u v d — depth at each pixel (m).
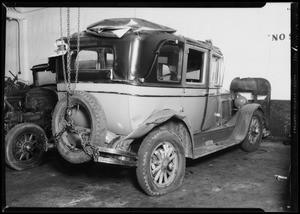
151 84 3.03
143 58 2.94
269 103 5.83
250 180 3.48
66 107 3.12
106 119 3.08
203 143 3.95
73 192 3.11
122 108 2.96
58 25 8.54
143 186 2.88
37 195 3.03
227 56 6.34
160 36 3.11
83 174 3.76
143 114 3.01
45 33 8.80
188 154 3.43
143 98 2.96
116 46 2.97
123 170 3.92
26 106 4.43
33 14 8.98
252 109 4.72
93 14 7.68
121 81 2.92
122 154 2.75
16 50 9.32
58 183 3.40
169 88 3.25
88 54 4.09
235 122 4.70
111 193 3.07
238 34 6.21
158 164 3.03
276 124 5.89
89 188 3.23
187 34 6.65
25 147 3.94
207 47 3.90
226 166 4.09
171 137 3.06
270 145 5.46
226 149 5.16
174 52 3.36
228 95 4.86
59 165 4.19
